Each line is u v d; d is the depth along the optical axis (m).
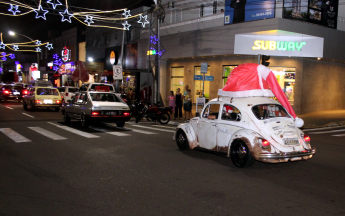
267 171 6.93
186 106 17.55
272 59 19.34
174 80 25.55
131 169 6.98
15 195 5.21
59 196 5.19
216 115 8.19
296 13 18.05
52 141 10.31
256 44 18.55
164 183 5.96
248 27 18.72
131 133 12.47
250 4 18.59
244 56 20.05
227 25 19.72
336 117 18.67
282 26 17.52
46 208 4.66
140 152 8.86
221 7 22.41
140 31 28.97
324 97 21.30
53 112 21.41
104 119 12.95
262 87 7.87
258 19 18.28
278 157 6.55
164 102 26.08
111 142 10.34
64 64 42.00
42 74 54.91
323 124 16.34
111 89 20.50
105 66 34.88
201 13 23.72
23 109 23.14
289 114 7.60
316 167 7.35
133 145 9.89
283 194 5.38
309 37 18.42
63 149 9.06
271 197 5.21
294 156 6.70
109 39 35.19
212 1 22.94
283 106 7.67
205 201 5.00
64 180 6.09
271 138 6.75
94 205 4.80
